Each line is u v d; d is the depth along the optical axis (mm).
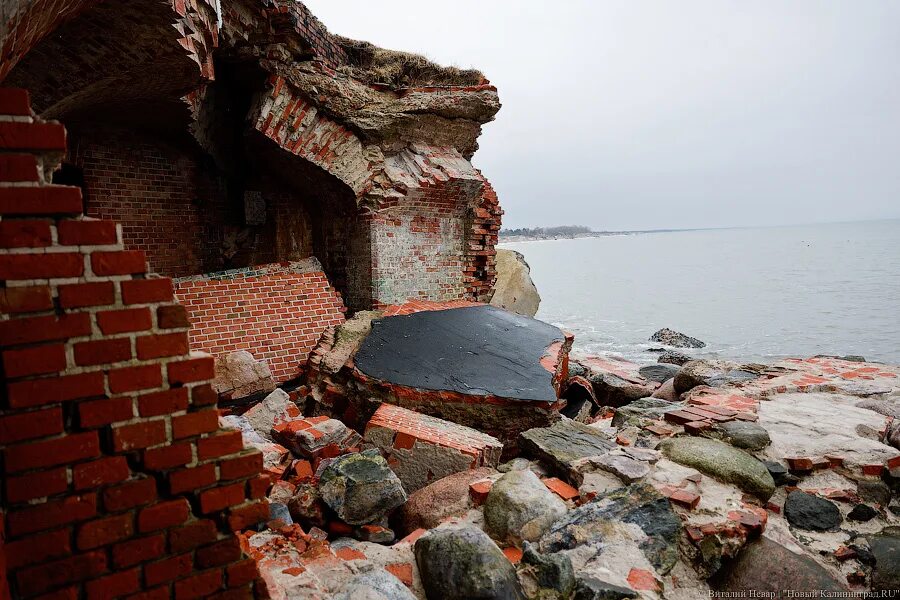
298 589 2287
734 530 2883
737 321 22625
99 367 1668
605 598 2438
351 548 2900
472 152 9414
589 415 7273
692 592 2736
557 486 3549
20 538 1573
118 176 7477
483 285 9812
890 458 3586
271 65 6754
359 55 8297
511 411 5191
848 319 21859
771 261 59500
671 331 19422
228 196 8750
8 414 1549
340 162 7457
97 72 4387
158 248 7949
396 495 3311
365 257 7891
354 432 4551
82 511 1653
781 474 3549
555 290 38000
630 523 2932
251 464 1936
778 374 6371
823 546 3010
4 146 1507
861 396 5059
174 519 1797
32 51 3910
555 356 6258
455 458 3975
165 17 3834
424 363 5789
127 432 1718
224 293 6512
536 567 2559
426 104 7938
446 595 2395
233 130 8070
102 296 1658
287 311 6770
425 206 8383
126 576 1729
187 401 1816
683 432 4152
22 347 1558
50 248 1580
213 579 1875
